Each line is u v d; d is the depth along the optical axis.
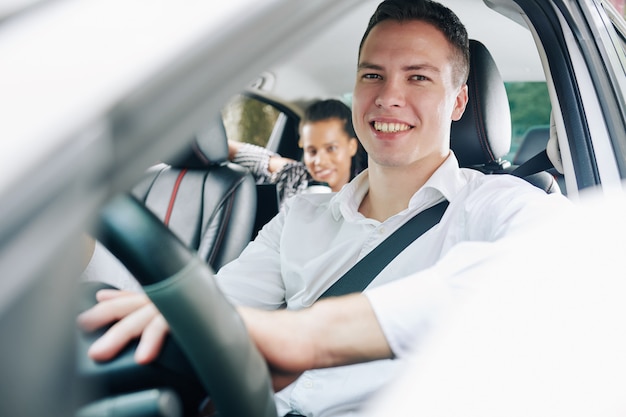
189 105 0.62
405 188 1.67
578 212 1.16
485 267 1.08
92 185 0.55
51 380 0.51
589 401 0.86
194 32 0.64
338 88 3.17
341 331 1.04
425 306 1.06
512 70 2.74
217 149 2.62
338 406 1.47
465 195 1.62
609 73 1.76
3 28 0.61
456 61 1.67
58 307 0.52
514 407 0.85
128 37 0.62
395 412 0.87
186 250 0.83
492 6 2.04
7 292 0.47
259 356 0.89
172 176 2.66
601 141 1.72
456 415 0.84
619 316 0.95
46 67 0.58
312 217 1.80
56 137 0.54
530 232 1.13
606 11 1.93
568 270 1.01
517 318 0.95
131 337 0.85
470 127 2.10
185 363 0.84
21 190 0.50
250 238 2.66
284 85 3.09
